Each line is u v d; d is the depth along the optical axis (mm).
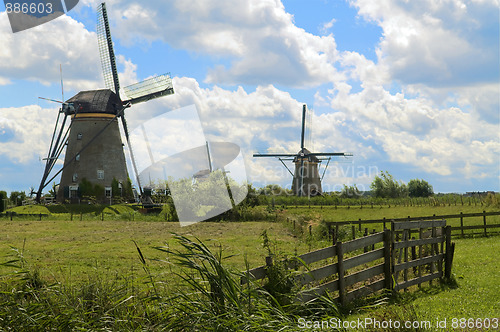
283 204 60625
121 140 65188
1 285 6430
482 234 26266
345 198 67125
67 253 21609
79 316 5699
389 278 11211
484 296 10500
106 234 31125
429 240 12570
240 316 5277
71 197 61906
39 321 5629
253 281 6273
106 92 64562
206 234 29188
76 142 63688
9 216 48625
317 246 22312
